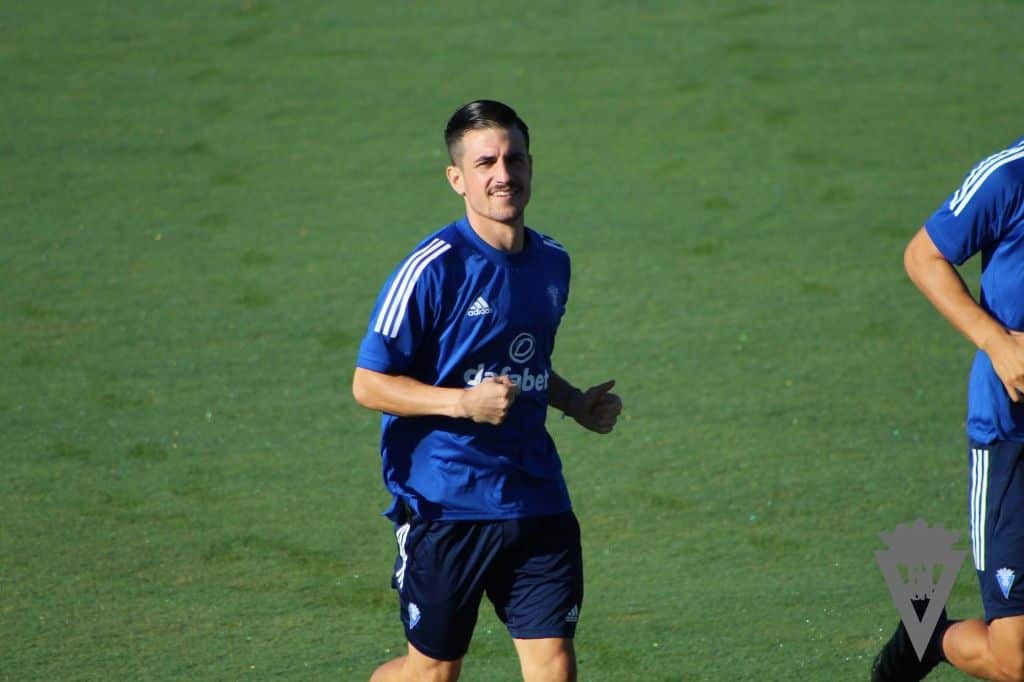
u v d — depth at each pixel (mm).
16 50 42062
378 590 17594
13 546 18609
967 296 12945
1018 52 42812
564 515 12977
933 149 35781
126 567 18094
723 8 46469
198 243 30422
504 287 12508
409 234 30984
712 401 23672
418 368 12711
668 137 36750
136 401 23484
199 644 16156
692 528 19391
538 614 12719
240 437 22266
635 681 15359
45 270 28938
